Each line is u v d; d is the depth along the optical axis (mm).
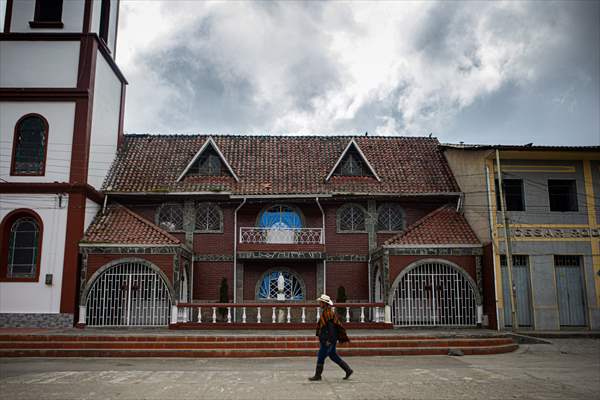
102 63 22312
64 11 21453
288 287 21844
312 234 21891
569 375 11750
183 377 11188
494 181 20516
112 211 21375
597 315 20062
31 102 20703
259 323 18797
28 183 19828
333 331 10773
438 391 9750
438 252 20000
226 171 22812
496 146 19984
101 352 14883
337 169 23047
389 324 19125
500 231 19938
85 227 20188
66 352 14859
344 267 22000
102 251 19422
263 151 24406
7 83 20922
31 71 21031
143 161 23406
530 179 20922
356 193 21688
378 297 21062
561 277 20594
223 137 25172
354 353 15109
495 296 19344
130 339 15695
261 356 14875
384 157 24281
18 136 20547
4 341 15609
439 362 13773
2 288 19266
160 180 22234
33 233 19969
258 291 21578
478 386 10273
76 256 19422
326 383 10461
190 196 21703
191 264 21406
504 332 17828
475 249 20203
